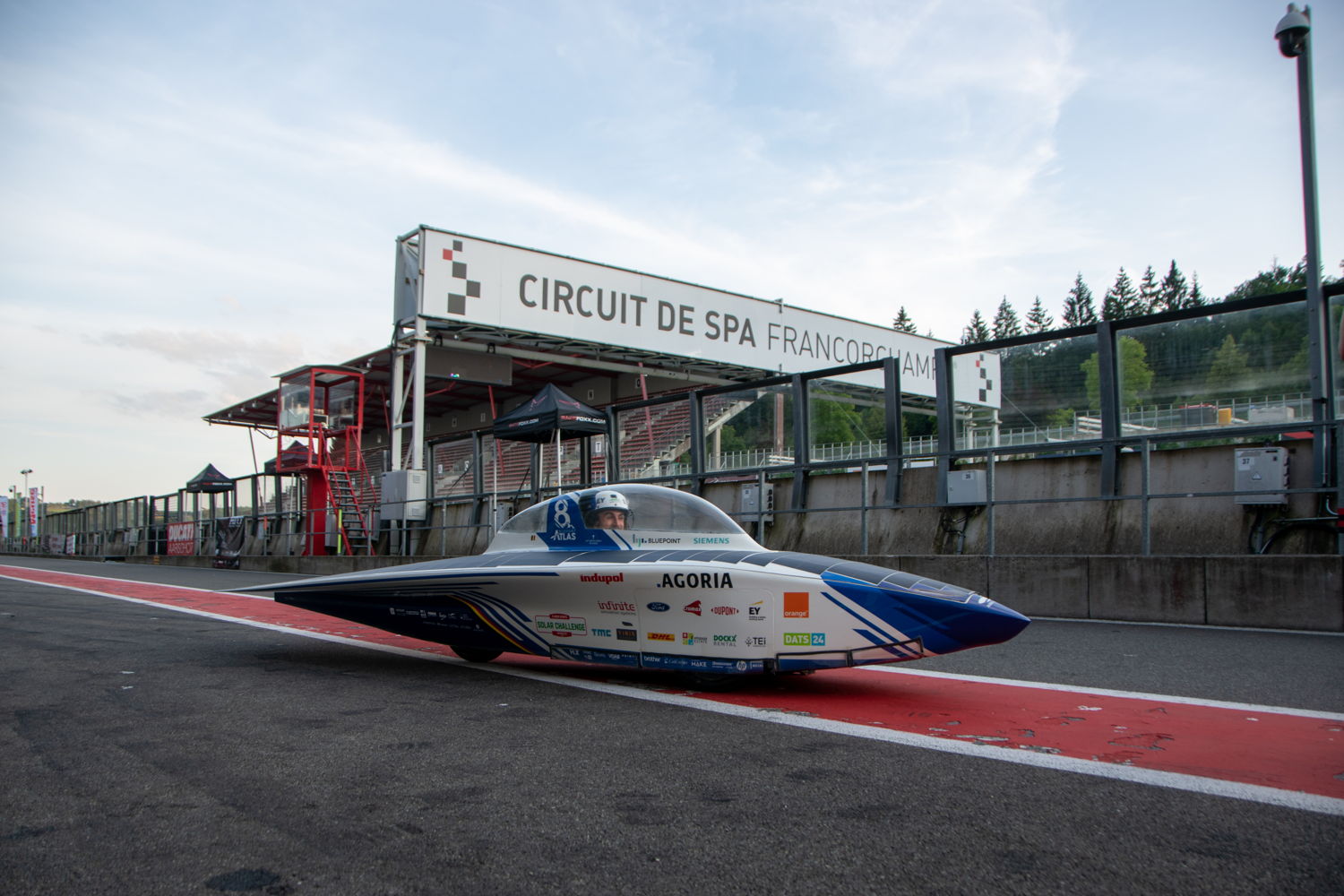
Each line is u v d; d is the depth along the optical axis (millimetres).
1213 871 2553
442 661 6711
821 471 13945
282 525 26469
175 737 4309
